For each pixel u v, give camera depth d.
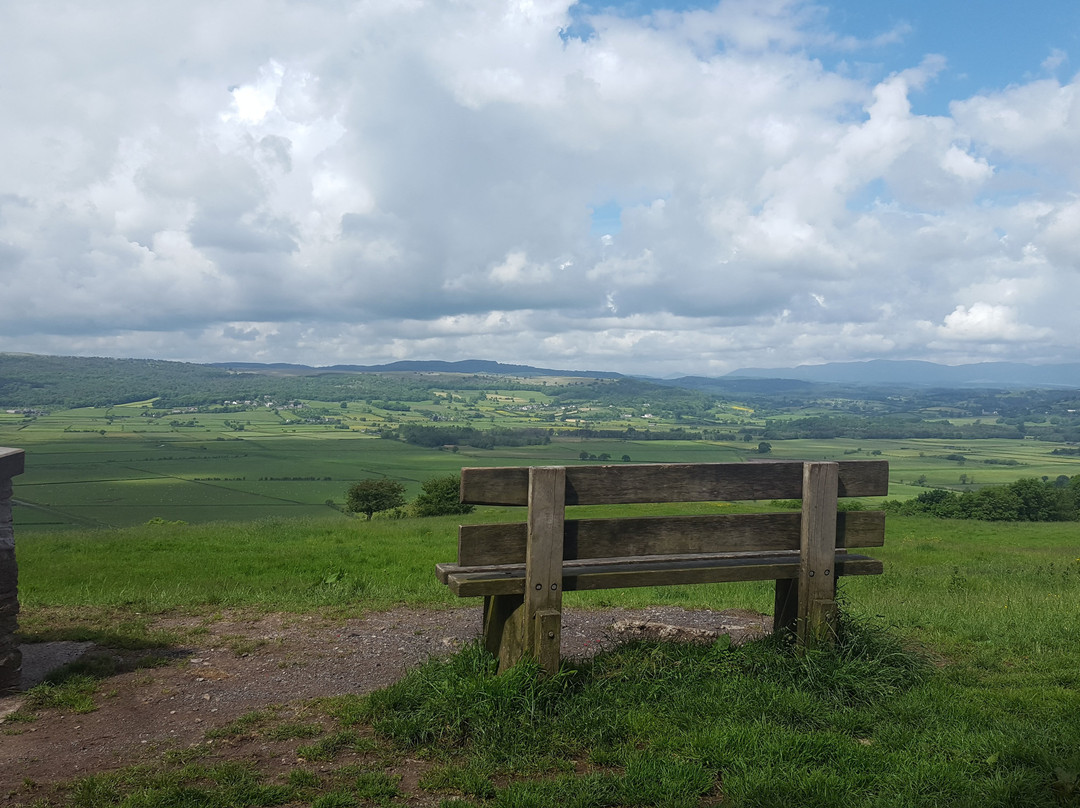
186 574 15.25
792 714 5.55
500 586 5.69
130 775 4.66
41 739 5.34
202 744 5.22
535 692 5.48
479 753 4.98
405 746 5.14
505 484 5.67
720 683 5.98
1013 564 20.62
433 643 8.13
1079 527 45.94
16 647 6.33
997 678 6.63
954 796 4.37
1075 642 7.88
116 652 7.67
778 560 6.52
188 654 7.62
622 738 5.21
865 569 6.62
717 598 12.41
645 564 6.29
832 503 6.38
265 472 148.00
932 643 8.05
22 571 15.60
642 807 4.36
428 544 22.23
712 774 4.68
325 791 4.49
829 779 4.48
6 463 6.20
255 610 9.80
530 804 4.27
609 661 6.31
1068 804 4.18
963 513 70.75
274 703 6.10
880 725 5.44
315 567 16.64
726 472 6.22
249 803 4.32
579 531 5.92
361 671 7.07
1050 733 5.18
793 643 6.52
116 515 96.81
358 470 151.88
